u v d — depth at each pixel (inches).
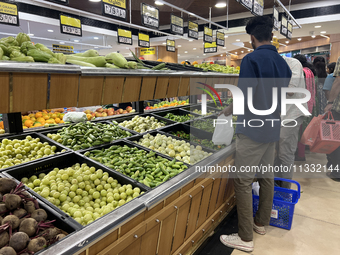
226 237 91.7
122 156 86.2
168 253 73.0
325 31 371.9
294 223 105.7
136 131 113.2
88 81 59.0
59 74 53.0
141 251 60.4
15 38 58.2
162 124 127.3
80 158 81.4
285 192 108.6
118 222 50.4
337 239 95.4
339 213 112.7
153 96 79.9
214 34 390.6
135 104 143.6
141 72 72.1
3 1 170.7
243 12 361.1
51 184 64.6
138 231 56.3
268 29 80.4
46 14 323.0
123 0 161.5
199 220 87.0
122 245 52.5
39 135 94.7
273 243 93.2
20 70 46.1
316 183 142.0
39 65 49.2
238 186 85.4
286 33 258.1
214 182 90.2
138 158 84.7
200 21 400.5
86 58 67.7
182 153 94.3
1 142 85.7
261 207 95.1
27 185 65.2
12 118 91.6
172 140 104.8
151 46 533.3
